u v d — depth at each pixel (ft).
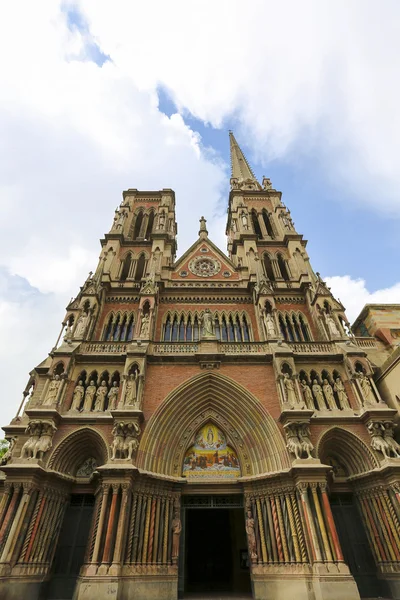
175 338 91.15
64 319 87.15
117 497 54.60
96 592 45.93
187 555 75.25
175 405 70.33
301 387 73.97
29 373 84.53
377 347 89.45
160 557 54.65
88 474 64.59
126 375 70.95
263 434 67.31
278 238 128.47
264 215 145.07
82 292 94.17
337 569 49.32
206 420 72.43
